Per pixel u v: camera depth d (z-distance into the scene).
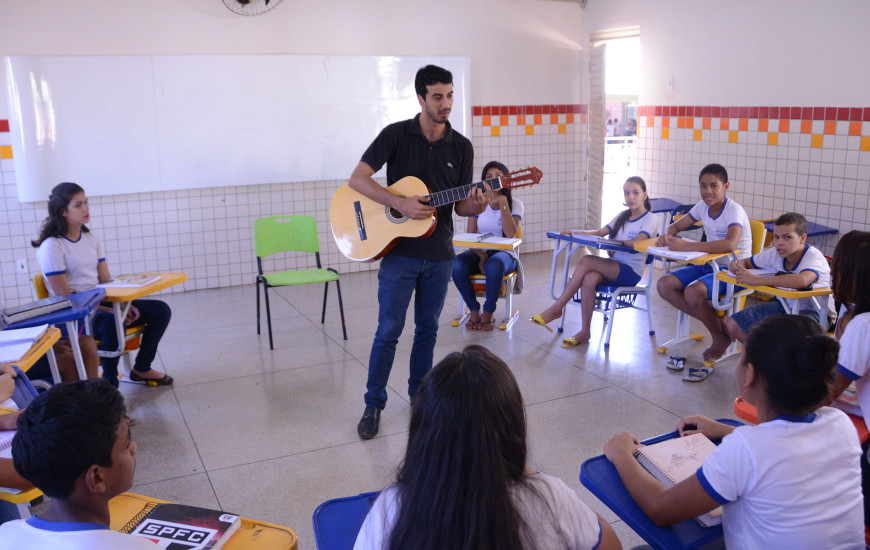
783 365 1.40
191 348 4.44
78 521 1.17
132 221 5.51
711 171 4.13
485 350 1.16
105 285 3.45
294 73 5.71
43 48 5.01
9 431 1.84
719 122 5.73
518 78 6.68
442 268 3.21
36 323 2.74
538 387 3.77
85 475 1.15
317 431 3.30
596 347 4.38
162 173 5.47
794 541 1.37
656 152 6.42
